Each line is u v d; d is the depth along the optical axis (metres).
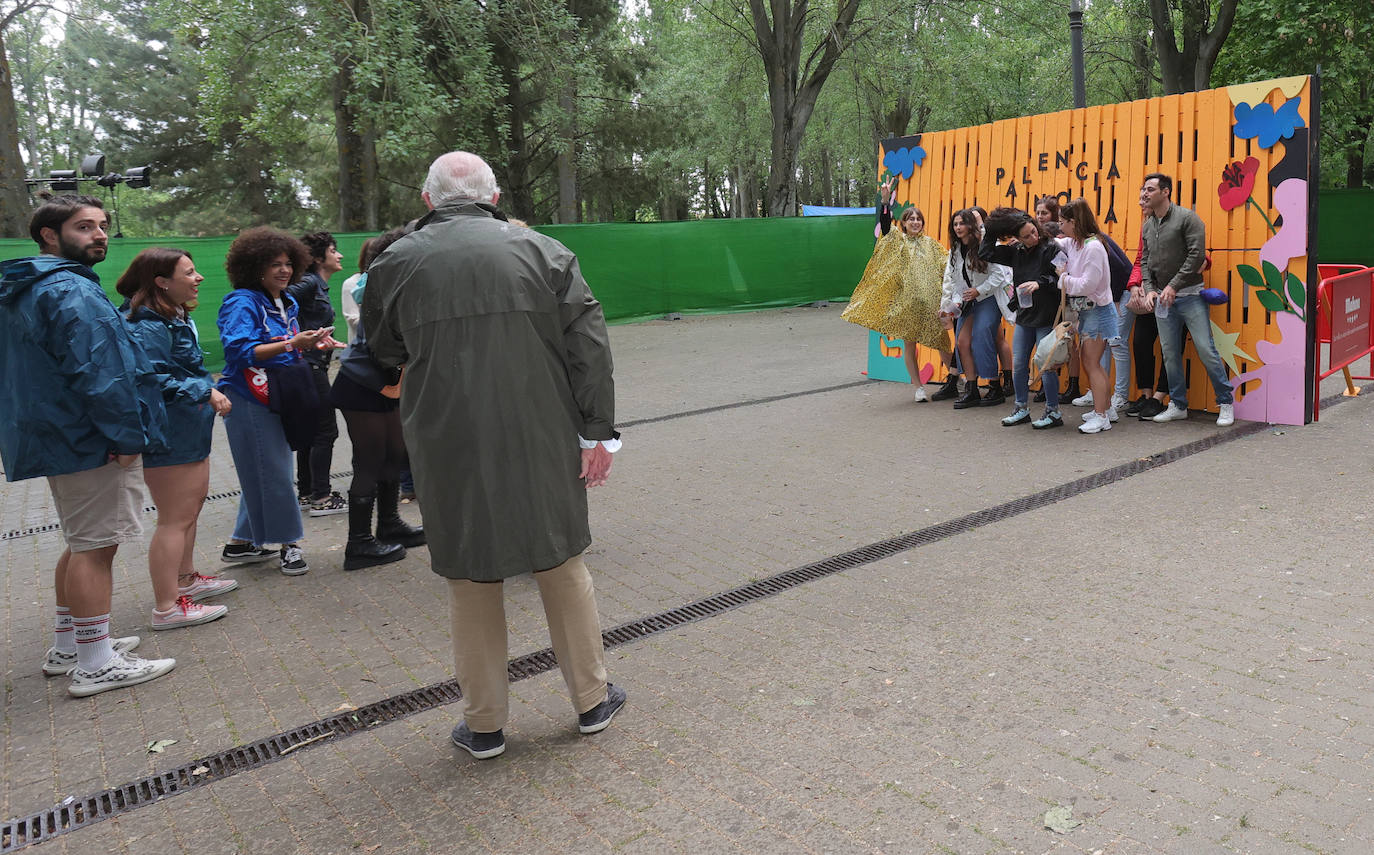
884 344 9.88
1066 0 23.78
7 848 2.62
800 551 4.76
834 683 3.28
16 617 4.49
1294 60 17.77
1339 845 2.21
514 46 19.67
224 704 3.44
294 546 4.88
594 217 38.34
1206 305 6.64
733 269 18.92
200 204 34.88
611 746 2.96
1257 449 6.02
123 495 3.56
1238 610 3.62
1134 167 7.42
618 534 5.26
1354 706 2.85
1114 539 4.56
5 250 11.91
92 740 3.22
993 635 3.57
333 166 31.25
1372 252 18.55
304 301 5.83
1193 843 2.26
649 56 27.34
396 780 2.86
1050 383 6.95
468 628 2.84
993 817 2.43
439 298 2.64
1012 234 6.83
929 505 5.39
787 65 21.84
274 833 2.62
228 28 16.27
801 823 2.47
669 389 10.30
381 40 16.52
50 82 40.50
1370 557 4.05
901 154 9.39
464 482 2.69
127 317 4.03
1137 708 2.94
